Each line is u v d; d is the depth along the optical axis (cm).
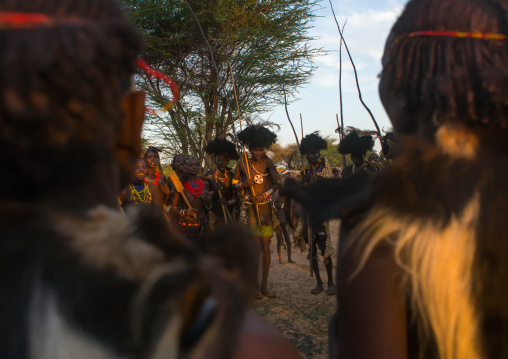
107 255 41
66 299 40
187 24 1413
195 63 1516
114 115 45
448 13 64
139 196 441
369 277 63
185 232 519
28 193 43
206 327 42
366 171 84
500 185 60
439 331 60
